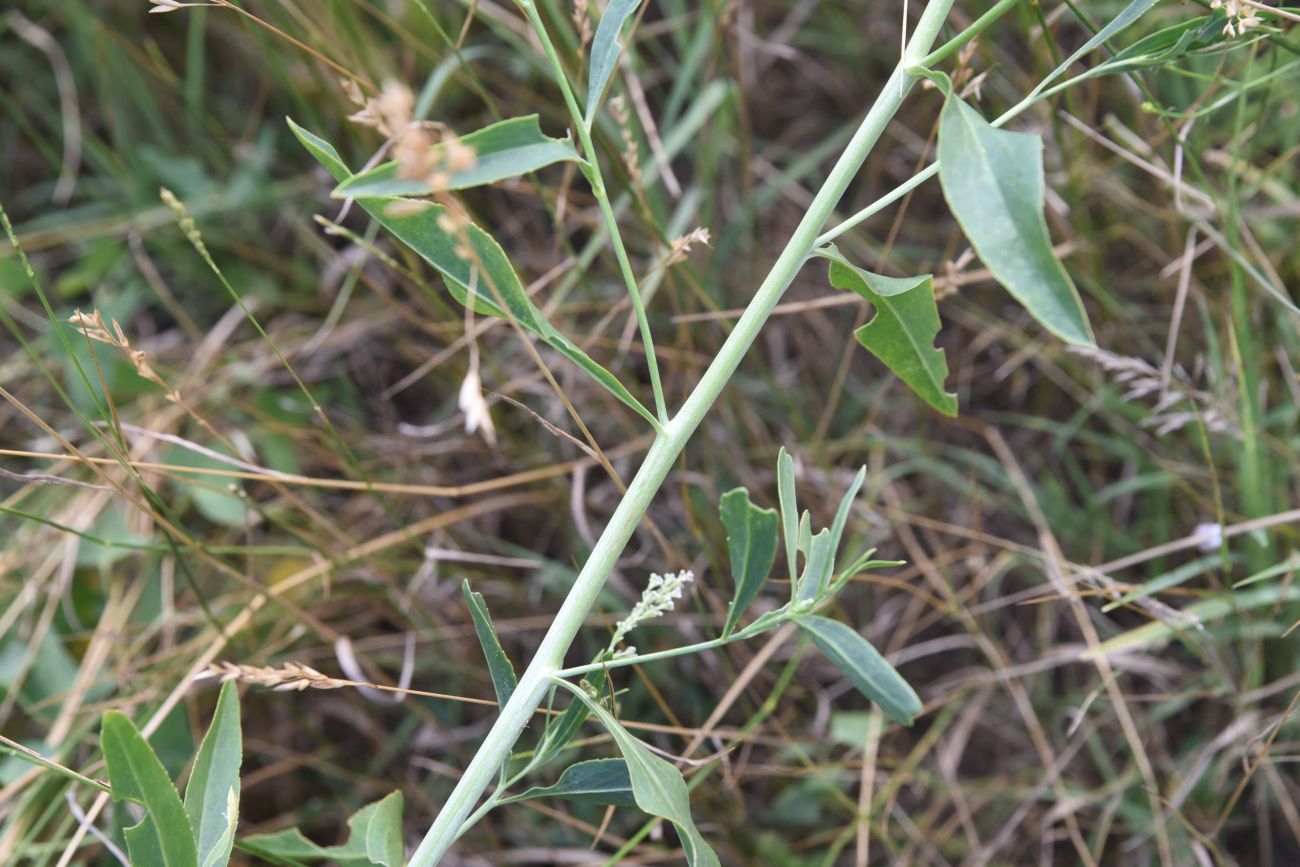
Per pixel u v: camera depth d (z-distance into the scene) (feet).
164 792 1.90
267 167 3.52
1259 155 3.10
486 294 1.97
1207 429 2.72
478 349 2.93
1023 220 1.77
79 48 3.55
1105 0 2.89
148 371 2.26
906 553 3.11
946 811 2.90
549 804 2.79
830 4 3.57
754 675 2.84
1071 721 2.91
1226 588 2.67
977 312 3.30
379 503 2.69
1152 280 3.05
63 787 2.64
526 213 3.35
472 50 3.13
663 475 2.01
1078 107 2.89
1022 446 3.28
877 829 2.68
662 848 2.71
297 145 3.51
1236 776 2.75
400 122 1.77
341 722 3.00
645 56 3.59
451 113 3.35
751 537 1.97
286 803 2.89
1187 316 3.02
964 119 1.81
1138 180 3.09
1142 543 3.02
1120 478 3.22
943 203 3.50
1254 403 2.68
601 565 2.01
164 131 3.52
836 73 3.64
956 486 3.10
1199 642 2.71
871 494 3.03
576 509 2.82
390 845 2.08
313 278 3.37
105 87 3.43
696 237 2.22
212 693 2.80
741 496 1.95
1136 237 3.06
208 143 3.51
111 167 3.42
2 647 2.77
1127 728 2.67
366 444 3.11
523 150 1.88
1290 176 3.01
